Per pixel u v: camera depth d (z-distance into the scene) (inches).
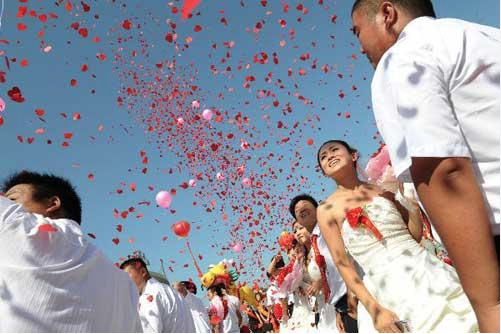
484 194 44.6
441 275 97.6
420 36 50.0
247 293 382.3
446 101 45.4
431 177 41.9
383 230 106.4
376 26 59.1
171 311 168.4
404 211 113.0
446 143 41.9
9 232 65.5
